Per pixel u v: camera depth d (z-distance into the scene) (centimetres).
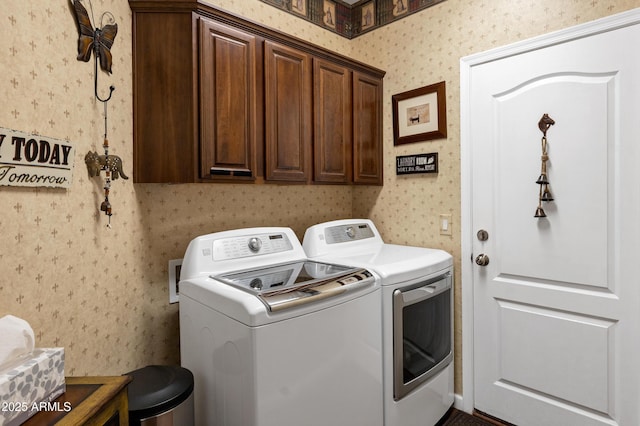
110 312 136
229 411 125
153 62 148
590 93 162
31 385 74
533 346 183
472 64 200
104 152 128
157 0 145
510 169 188
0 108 85
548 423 179
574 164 167
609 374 161
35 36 96
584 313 167
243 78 163
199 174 150
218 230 194
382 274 159
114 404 85
